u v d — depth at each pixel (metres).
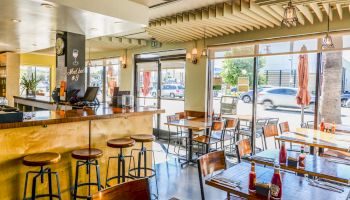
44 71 11.45
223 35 6.11
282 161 2.70
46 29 4.82
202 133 6.11
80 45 5.22
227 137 5.56
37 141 3.02
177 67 7.41
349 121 5.15
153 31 5.85
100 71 9.92
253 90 5.84
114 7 3.89
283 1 3.53
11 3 3.31
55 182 3.19
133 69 8.59
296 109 5.55
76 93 5.04
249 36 5.61
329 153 4.31
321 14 4.50
